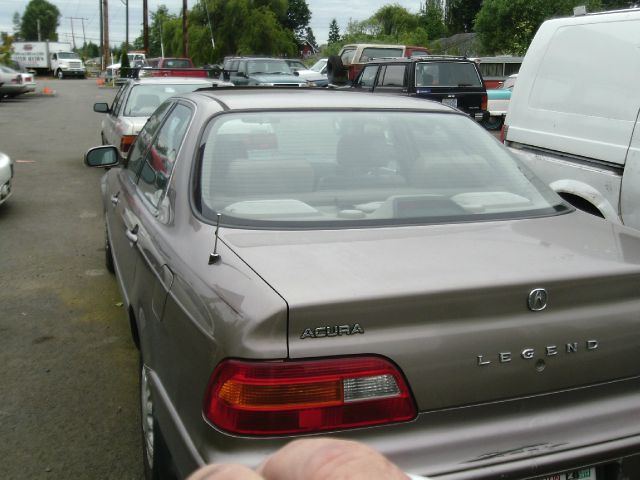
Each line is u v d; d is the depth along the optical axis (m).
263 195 2.82
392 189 2.96
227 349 1.97
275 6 47.97
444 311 2.06
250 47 45.50
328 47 55.81
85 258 6.68
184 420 2.17
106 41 54.41
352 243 2.46
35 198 9.55
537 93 5.53
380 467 0.54
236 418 1.93
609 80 4.84
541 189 3.16
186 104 3.59
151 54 70.88
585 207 5.08
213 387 1.99
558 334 2.18
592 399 2.25
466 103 14.12
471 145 3.32
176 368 2.30
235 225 2.60
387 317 2.01
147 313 2.84
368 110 3.35
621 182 4.69
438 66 14.01
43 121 20.30
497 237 2.59
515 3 33.34
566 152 5.17
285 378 1.92
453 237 2.56
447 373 2.05
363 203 2.85
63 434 3.47
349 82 17.25
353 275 2.14
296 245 2.43
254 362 1.92
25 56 56.78
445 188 3.04
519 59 25.98
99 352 4.49
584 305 2.24
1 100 28.92
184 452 2.11
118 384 4.03
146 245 2.98
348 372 1.96
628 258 2.43
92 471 3.16
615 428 2.22
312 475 0.53
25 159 13.00
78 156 13.46
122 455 3.29
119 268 4.16
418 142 3.26
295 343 1.94
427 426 2.04
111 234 4.90
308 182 2.91
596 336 2.24
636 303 2.32
